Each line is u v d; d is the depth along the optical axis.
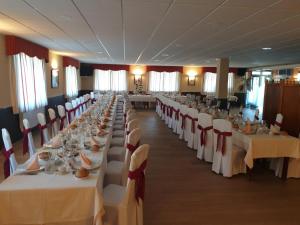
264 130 4.47
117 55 10.09
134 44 6.88
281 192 3.72
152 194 3.56
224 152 4.21
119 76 15.68
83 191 2.06
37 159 2.50
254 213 3.13
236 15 3.66
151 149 5.89
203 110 6.82
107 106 7.66
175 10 3.50
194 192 3.65
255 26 4.36
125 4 3.27
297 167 4.25
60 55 10.43
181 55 9.41
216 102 10.18
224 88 10.15
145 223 2.84
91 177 2.25
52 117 5.37
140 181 2.39
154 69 15.69
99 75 15.50
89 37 5.88
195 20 4.03
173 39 5.91
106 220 2.26
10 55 5.88
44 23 4.44
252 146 3.95
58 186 2.06
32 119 7.27
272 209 3.24
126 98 11.66
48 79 8.87
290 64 12.05
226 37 5.48
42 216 2.04
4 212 2.00
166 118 9.38
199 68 16.06
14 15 3.88
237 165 4.29
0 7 3.45
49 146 3.15
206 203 3.34
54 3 3.26
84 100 10.02
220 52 8.20
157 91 16.05
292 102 5.25
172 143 6.48
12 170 2.98
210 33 5.06
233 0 2.98
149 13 3.68
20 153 5.25
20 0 3.14
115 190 2.56
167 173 4.37
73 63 12.21
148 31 5.03
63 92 11.10
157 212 3.08
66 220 2.07
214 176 4.27
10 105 6.03
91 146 3.13
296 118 5.18
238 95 16.33
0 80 5.53
